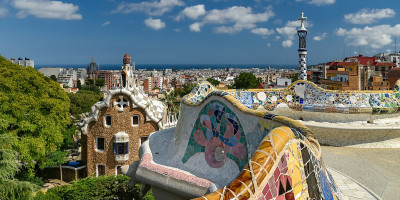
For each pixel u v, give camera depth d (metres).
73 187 22.78
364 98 19.16
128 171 11.41
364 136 17.30
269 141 4.63
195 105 10.02
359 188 9.72
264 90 20.36
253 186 4.08
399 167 13.42
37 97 26.31
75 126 44.06
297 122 6.27
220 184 8.05
